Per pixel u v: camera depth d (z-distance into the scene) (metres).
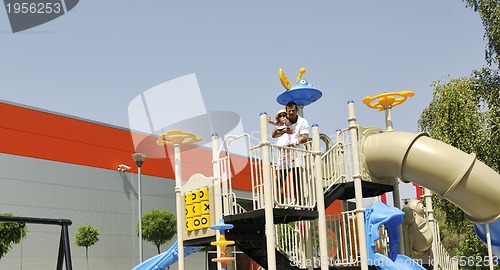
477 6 17.53
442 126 16.33
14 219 3.70
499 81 17.30
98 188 24.98
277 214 8.09
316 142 8.92
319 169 8.85
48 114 23.45
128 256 26.22
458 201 9.12
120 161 25.75
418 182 9.43
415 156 9.25
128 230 26.22
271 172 8.25
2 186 21.53
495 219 8.94
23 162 22.42
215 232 8.45
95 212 24.89
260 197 8.31
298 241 10.20
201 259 30.92
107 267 25.22
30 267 22.00
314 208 8.89
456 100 16.28
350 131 9.73
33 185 22.66
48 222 3.81
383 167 9.69
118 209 25.77
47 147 23.27
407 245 10.80
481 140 15.61
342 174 9.81
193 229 8.80
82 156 24.42
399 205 10.44
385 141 9.60
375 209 9.60
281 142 9.16
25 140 22.59
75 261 23.91
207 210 8.65
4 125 21.98
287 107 9.27
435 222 12.18
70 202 23.88
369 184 9.91
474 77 17.25
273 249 7.82
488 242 12.81
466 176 8.88
